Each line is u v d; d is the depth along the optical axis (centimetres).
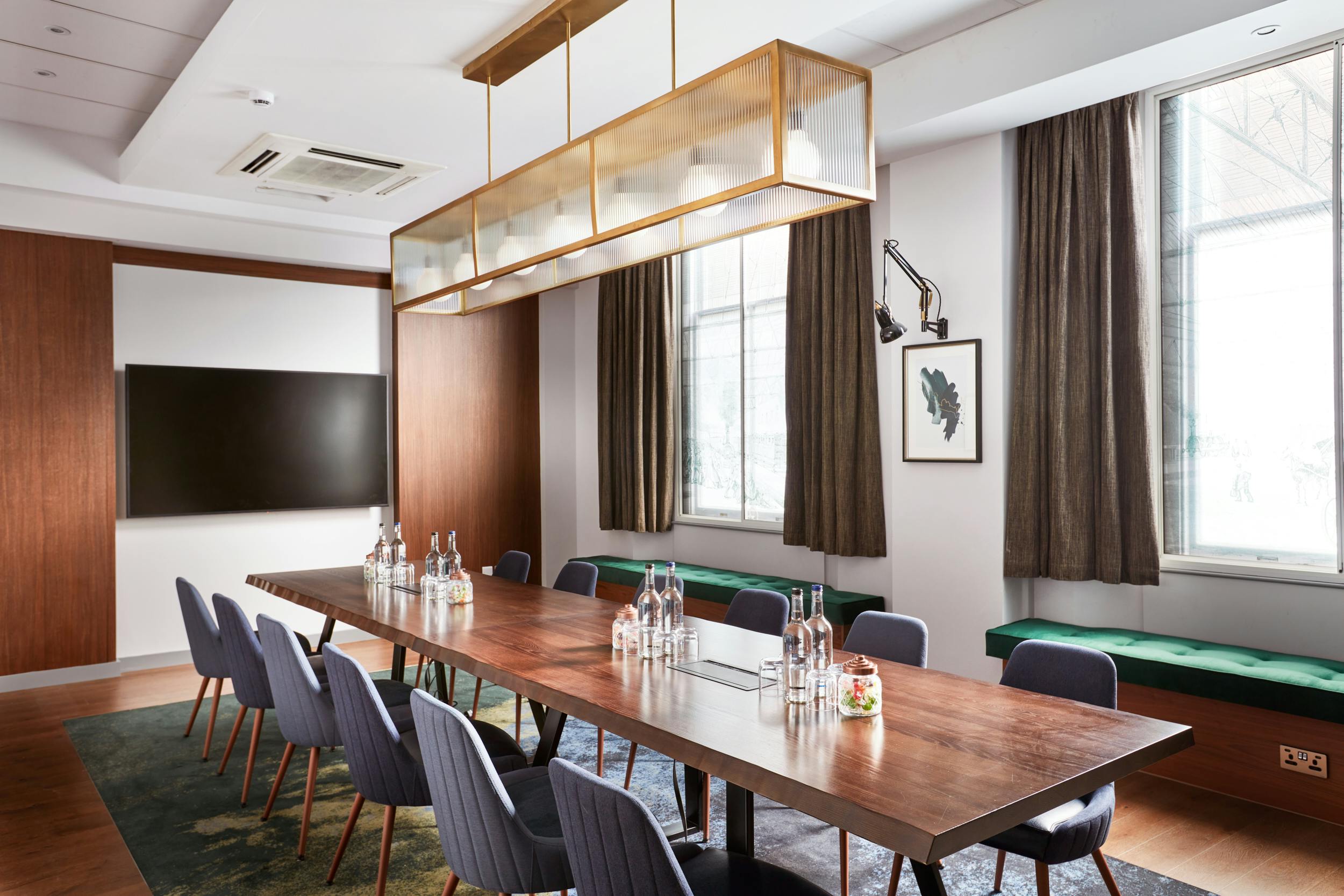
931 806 158
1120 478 414
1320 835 316
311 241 637
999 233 436
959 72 405
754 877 199
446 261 368
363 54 356
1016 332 438
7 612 536
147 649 597
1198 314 399
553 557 779
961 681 249
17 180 509
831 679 225
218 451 618
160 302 603
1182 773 365
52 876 297
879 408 507
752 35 339
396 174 518
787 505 559
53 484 552
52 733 452
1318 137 361
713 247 648
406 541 697
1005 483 439
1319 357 363
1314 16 318
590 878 167
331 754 419
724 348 641
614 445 718
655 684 243
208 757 411
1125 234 409
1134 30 346
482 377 742
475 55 359
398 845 321
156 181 534
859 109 243
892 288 490
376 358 693
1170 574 405
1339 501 357
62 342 554
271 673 317
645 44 344
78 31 388
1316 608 362
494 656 279
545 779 250
